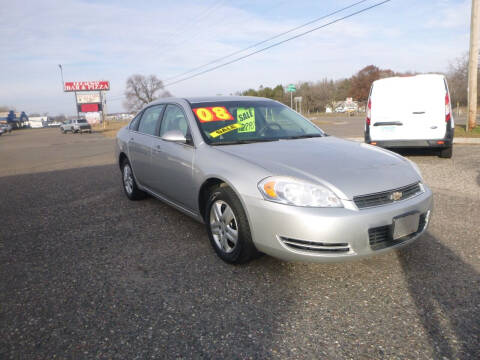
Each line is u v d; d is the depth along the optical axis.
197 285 2.77
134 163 4.89
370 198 2.60
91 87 77.56
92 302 2.57
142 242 3.69
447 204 4.69
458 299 2.48
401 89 7.97
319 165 2.82
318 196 2.53
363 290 2.63
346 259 2.54
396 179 2.79
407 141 7.98
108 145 18.53
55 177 8.09
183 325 2.27
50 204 5.43
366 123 8.41
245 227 2.83
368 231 2.53
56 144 21.91
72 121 42.78
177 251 3.43
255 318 2.33
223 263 3.13
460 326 2.19
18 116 115.69
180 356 1.99
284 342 2.09
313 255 2.53
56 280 2.92
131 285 2.80
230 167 2.96
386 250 2.63
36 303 2.57
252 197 2.71
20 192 6.50
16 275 3.04
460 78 39.75
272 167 2.79
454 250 3.26
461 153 9.10
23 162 11.99
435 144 7.83
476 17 13.12
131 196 5.30
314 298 2.55
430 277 2.79
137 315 2.39
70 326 2.29
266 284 2.75
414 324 2.22
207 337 2.15
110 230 4.09
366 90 74.19
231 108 3.97
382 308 2.40
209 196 3.25
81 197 5.82
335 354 1.98
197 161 3.32
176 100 4.20
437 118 7.76
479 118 25.27
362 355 1.97
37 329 2.27
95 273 3.03
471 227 3.81
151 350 2.04
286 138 3.72
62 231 4.13
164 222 4.30
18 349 2.08
